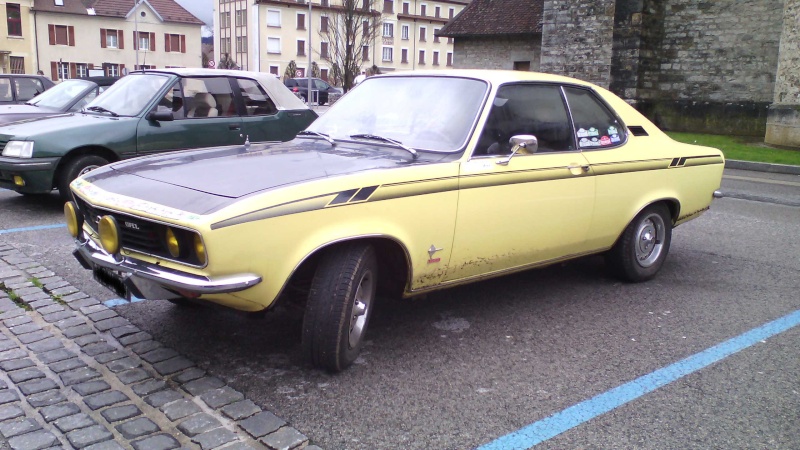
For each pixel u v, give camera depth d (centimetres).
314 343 365
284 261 341
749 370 403
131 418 326
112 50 6831
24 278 538
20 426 316
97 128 794
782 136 1778
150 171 396
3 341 416
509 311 498
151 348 409
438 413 341
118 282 360
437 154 421
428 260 402
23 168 755
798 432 331
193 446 303
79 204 407
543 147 473
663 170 554
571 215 483
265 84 941
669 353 426
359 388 366
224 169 388
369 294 387
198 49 7344
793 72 1753
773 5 2134
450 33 3188
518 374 390
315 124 503
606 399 361
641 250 564
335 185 357
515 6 3162
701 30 2294
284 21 7562
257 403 345
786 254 692
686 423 338
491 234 431
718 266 641
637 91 2372
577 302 522
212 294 326
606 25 2411
